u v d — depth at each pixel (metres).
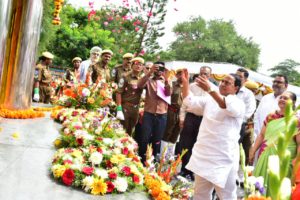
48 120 5.91
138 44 18.83
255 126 6.22
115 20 18.73
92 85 6.79
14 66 6.00
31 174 3.16
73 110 6.08
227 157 3.57
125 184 3.17
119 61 21.11
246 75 6.09
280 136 0.79
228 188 3.67
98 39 24.67
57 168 3.20
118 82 6.50
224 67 12.23
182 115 6.16
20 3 5.90
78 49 24.55
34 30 6.20
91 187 3.00
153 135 5.88
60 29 24.36
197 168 3.64
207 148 3.62
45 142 4.32
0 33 3.98
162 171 4.51
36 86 8.40
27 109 6.29
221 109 3.56
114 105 6.45
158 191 3.32
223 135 3.56
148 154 4.49
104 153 3.56
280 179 0.77
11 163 3.38
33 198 2.66
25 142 4.22
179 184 3.95
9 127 4.96
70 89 6.74
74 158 3.40
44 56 8.64
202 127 3.73
